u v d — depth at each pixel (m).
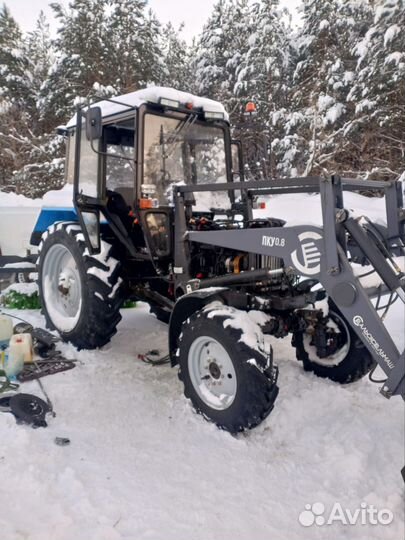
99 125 3.12
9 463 2.17
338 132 12.88
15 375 3.28
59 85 16.58
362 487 2.14
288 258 2.59
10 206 6.84
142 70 17.36
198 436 2.62
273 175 13.42
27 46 22.39
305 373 3.53
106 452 2.39
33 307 5.39
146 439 2.56
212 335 2.69
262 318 2.88
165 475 2.21
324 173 2.62
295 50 17.50
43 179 16.62
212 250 3.46
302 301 3.11
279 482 2.19
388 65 11.80
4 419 2.62
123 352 4.04
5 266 5.81
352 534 1.85
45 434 2.51
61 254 4.37
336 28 15.07
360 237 2.40
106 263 3.82
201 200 3.82
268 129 13.13
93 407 2.93
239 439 2.58
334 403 2.97
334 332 3.34
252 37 16.14
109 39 17.05
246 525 1.88
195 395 2.86
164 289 3.99
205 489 2.11
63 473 2.13
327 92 14.22
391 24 12.16
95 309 3.76
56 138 16.33
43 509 1.88
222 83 17.59
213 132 3.95
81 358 3.79
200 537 1.79
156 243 3.55
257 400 2.50
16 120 18.27
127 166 3.97
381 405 2.95
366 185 2.58
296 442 2.56
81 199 3.75
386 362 2.22
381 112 12.55
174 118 3.63
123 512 1.90
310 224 2.50
